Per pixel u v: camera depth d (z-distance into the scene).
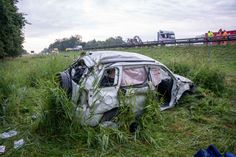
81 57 6.66
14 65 12.83
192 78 9.45
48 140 5.12
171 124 6.21
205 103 7.39
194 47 22.22
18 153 4.69
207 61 11.07
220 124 6.36
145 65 6.34
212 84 9.14
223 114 6.96
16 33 24.23
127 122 5.51
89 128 5.18
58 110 5.18
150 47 26.39
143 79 6.20
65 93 5.23
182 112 6.84
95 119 5.30
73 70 6.45
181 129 5.96
